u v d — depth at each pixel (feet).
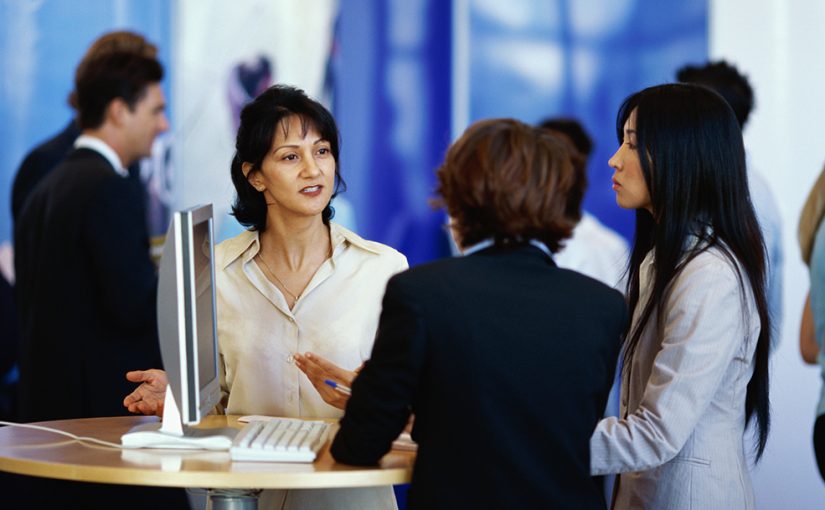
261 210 13.93
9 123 25.08
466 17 27.17
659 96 12.76
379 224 27.09
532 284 10.75
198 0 26.14
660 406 11.92
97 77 19.93
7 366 24.47
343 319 13.78
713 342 12.00
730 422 12.47
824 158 26.04
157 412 13.53
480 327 10.39
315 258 14.05
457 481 10.37
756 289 12.53
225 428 12.46
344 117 26.96
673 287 12.39
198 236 11.82
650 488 12.47
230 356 13.84
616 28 27.32
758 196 20.86
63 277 19.10
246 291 13.92
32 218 19.90
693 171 12.51
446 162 11.16
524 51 27.35
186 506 20.12
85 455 11.42
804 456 25.66
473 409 10.32
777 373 25.80
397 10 27.09
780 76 26.32
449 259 10.87
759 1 26.37
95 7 25.49
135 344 19.47
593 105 27.37
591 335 10.73
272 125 13.16
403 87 27.14
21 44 25.13
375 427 10.62
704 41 26.81
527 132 11.04
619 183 12.98
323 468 10.83
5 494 21.99
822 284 17.79
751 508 12.45
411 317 10.39
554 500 10.43
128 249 19.11
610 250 23.56
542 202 10.76
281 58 26.55
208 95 26.18
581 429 10.71
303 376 13.75
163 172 25.80
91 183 19.17
